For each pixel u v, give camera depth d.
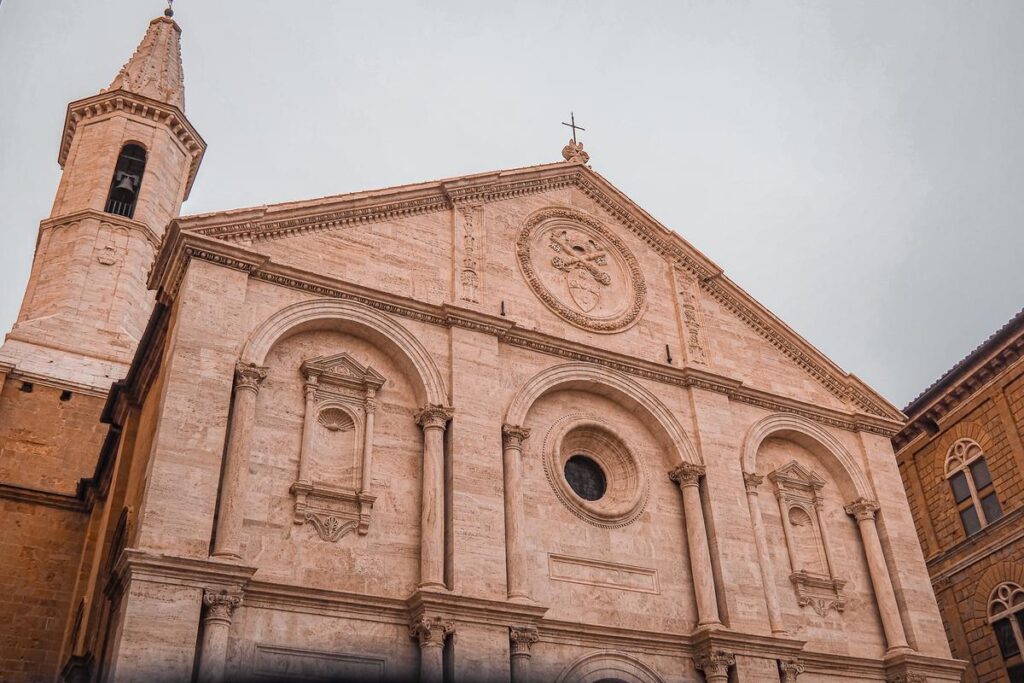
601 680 24.11
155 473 20.78
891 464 33.03
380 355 26.27
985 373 37.81
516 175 31.83
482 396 26.20
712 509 28.20
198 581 19.80
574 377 28.62
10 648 30.22
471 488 24.48
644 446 29.23
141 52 48.75
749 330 33.81
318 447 24.02
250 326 24.09
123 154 45.03
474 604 22.47
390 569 23.09
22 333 37.88
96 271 40.78
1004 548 36.03
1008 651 35.12
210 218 24.95
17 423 35.94
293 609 21.19
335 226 27.42
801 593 28.89
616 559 26.47
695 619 26.59
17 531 32.03
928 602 30.34
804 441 32.44
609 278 32.06
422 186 29.38
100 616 24.44
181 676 18.67
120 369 38.78
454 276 28.50
